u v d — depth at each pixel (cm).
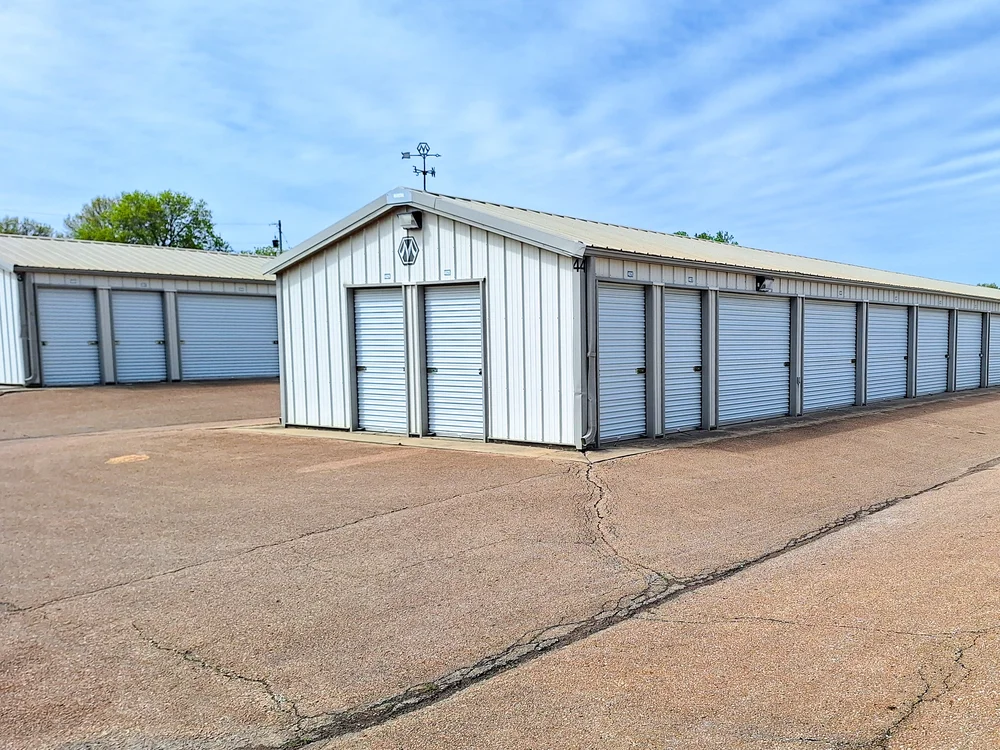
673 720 335
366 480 840
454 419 1138
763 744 313
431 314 1149
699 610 471
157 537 631
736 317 1318
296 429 1293
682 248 1393
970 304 2150
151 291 2134
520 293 1041
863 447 1095
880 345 1778
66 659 406
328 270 1256
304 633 439
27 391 1842
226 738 329
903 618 445
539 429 1038
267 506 729
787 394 1466
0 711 351
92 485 840
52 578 534
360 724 339
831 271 1786
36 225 5988
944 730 319
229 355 2331
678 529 654
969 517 687
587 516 688
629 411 1111
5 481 872
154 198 5481
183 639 431
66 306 1970
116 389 1944
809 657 396
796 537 636
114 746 322
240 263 2581
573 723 335
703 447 1053
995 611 448
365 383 1237
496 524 662
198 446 1094
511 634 436
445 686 374
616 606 480
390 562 564
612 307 1071
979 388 2217
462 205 1076
